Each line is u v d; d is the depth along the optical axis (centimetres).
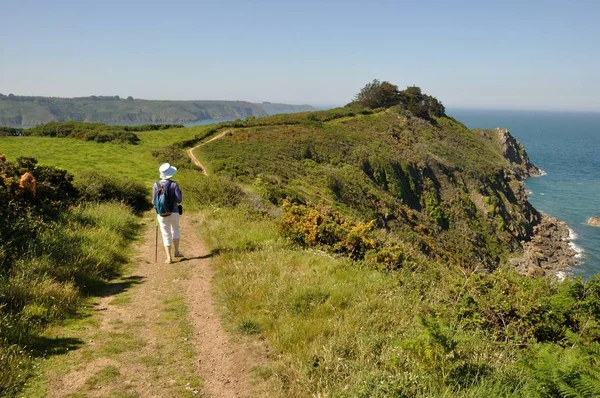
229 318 603
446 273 975
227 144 5369
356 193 4806
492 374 409
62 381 420
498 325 588
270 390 418
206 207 1733
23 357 444
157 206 908
